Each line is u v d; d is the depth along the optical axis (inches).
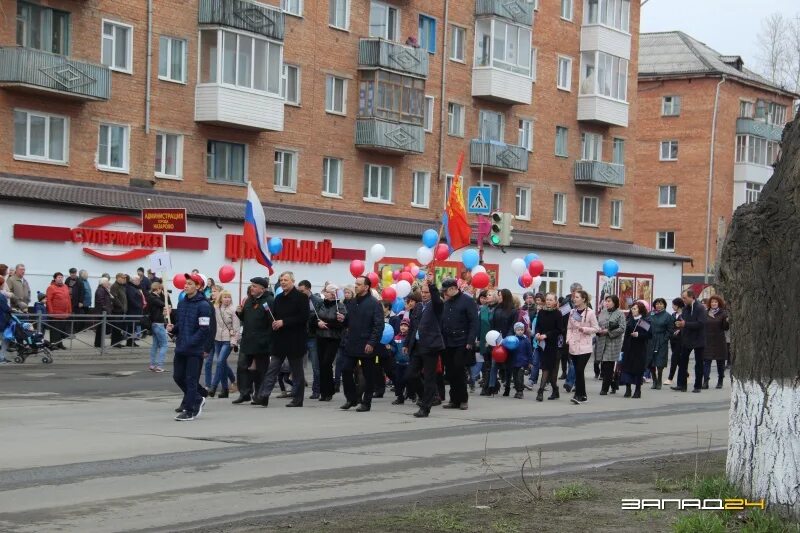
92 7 1374.3
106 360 1074.7
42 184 1311.5
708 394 930.7
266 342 711.1
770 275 337.7
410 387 775.1
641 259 2263.8
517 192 2078.0
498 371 888.3
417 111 1823.3
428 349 675.4
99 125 1392.7
